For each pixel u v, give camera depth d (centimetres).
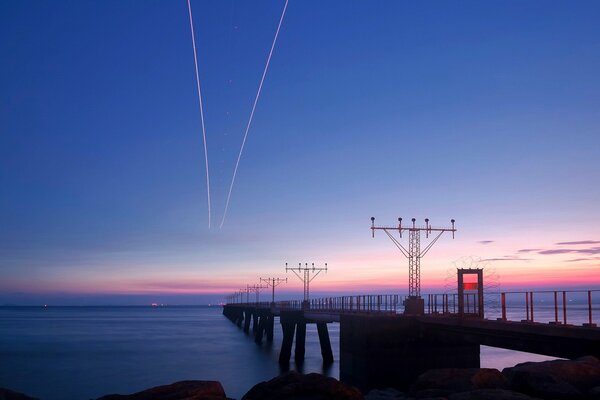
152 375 6391
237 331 16088
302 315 7512
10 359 8131
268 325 11594
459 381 2122
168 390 1664
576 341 2709
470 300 3878
